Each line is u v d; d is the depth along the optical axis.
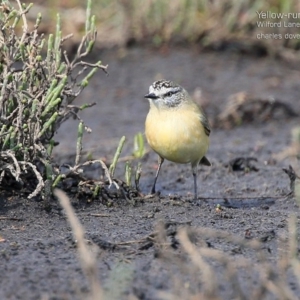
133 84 21.17
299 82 21.31
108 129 18.58
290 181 13.88
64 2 24.00
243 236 10.81
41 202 11.94
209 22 22.92
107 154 16.55
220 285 8.93
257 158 16.44
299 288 8.90
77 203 12.22
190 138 12.89
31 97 11.73
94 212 11.95
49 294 8.83
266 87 20.91
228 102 19.75
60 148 16.97
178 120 12.86
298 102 20.09
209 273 8.34
